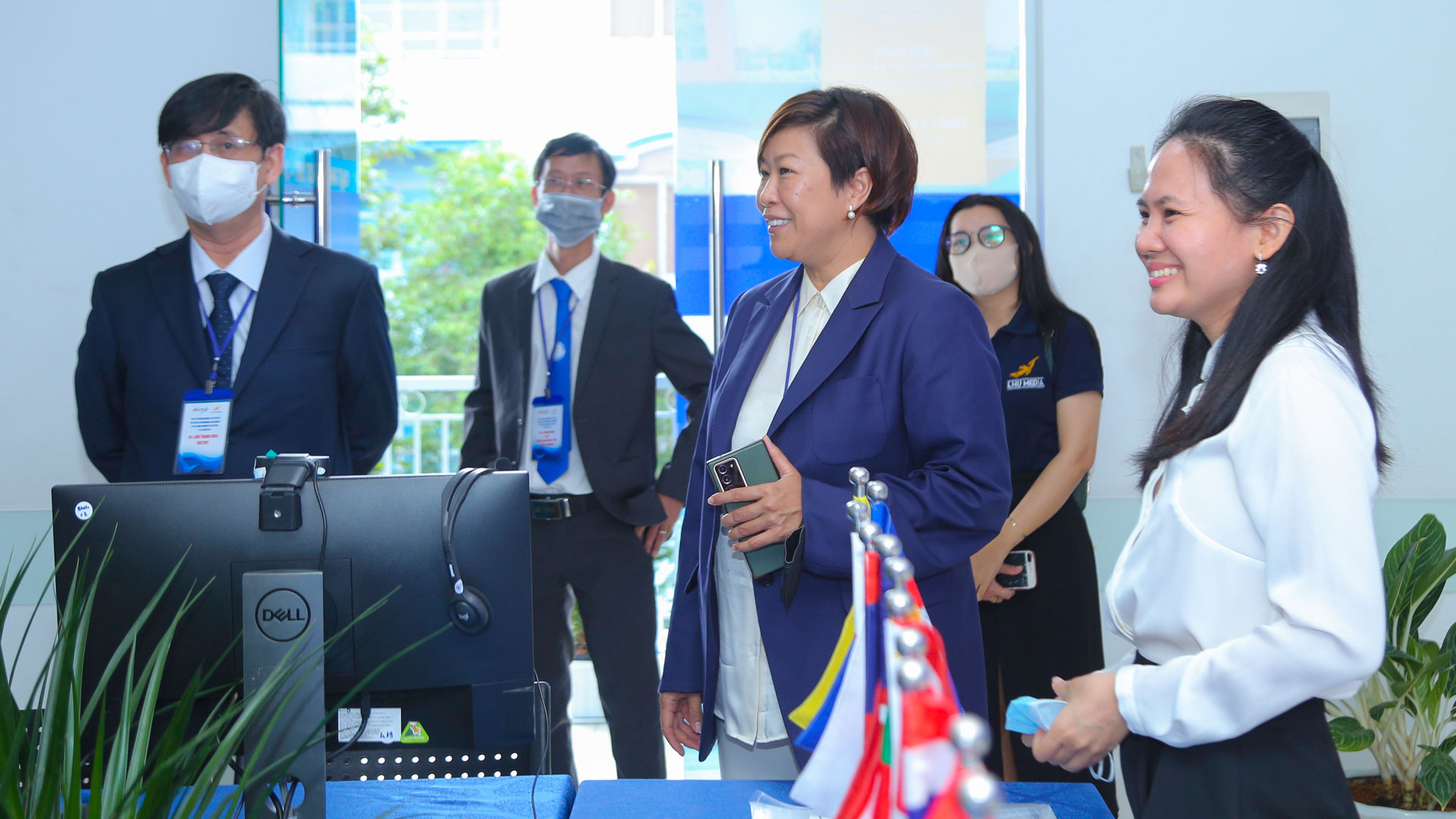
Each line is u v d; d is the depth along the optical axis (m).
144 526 1.18
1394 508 2.78
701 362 2.65
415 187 10.06
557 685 2.62
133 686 1.17
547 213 2.65
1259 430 0.92
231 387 2.08
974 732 0.49
